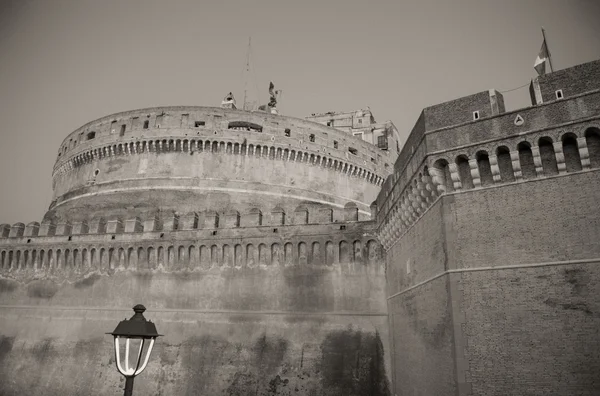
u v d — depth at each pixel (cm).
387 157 6612
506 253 1731
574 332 1523
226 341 3400
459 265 1830
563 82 1719
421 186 2155
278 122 5569
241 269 3588
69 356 3797
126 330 1238
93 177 5647
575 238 1598
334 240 3381
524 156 1786
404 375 2553
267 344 3278
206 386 3294
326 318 3234
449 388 1786
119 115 5725
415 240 2384
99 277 4016
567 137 1675
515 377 1593
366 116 7569
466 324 1744
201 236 3766
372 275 3231
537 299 1620
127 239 3997
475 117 1920
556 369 1527
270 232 3572
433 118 2048
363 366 2998
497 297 1705
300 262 3434
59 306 4069
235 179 5228
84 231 4334
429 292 2098
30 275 4312
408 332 2478
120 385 3531
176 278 3750
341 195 5694
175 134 5350
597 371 1455
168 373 3422
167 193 5122
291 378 3123
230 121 5447
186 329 3547
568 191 1652
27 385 3822
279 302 3394
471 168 1881
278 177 5362
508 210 1772
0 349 4075
